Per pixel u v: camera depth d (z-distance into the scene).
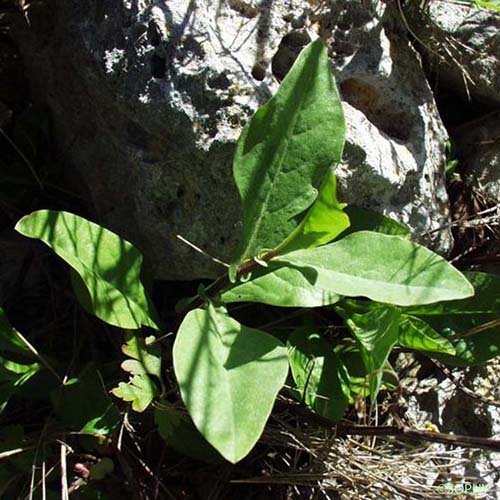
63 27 0.42
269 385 0.33
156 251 0.40
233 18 0.39
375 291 0.35
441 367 0.44
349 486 0.39
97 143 0.42
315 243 0.34
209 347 0.34
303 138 0.36
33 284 0.46
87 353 0.44
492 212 0.48
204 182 0.38
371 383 0.37
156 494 0.39
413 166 0.42
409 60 0.44
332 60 0.41
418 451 0.41
